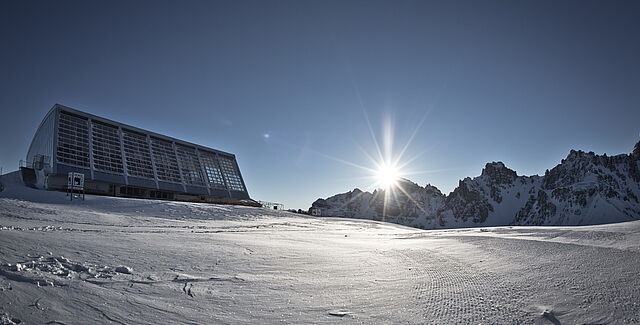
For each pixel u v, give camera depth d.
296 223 41.66
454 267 10.22
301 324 5.68
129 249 10.98
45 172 54.47
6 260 7.55
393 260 12.02
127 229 19.39
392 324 5.69
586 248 9.98
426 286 8.06
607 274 7.39
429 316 6.04
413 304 6.73
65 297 5.97
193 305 6.40
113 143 64.88
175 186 69.56
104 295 6.37
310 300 7.04
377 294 7.48
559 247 10.77
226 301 6.77
